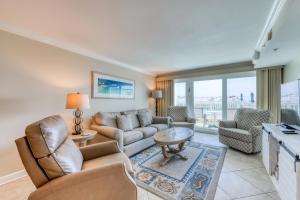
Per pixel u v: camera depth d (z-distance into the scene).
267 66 3.52
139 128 3.53
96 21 1.94
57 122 1.44
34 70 2.32
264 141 2.27
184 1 1.55
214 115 4.73
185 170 2.23
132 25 2.04
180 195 1.67
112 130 2.58
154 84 5.41
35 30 2.19
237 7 1.66
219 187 1.81
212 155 2.80
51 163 1.08
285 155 1.41
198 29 2.17
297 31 1.76
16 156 2.12
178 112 4.57
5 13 1.75
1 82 2.00
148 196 1.66
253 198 1.61
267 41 2.19
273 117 3.49
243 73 4.11
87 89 3.14
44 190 1.03
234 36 2.41
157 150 3.13
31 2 1.54
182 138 2.48
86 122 3.10
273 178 1.84
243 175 2.09
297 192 1.15
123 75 4.12
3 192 1.80
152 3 1.58
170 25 2.05
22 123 2.18
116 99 3.86
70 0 1.52
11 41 2.08
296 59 2.77
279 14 1.65
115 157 1.75
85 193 1.11
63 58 2.71
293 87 1.82
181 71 4.96
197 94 5.01
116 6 1.62
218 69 4.27
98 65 3.40
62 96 2.69
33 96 2.30
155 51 3.10
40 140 1.08
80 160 1.53
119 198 1.22
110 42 2.63
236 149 3.08
